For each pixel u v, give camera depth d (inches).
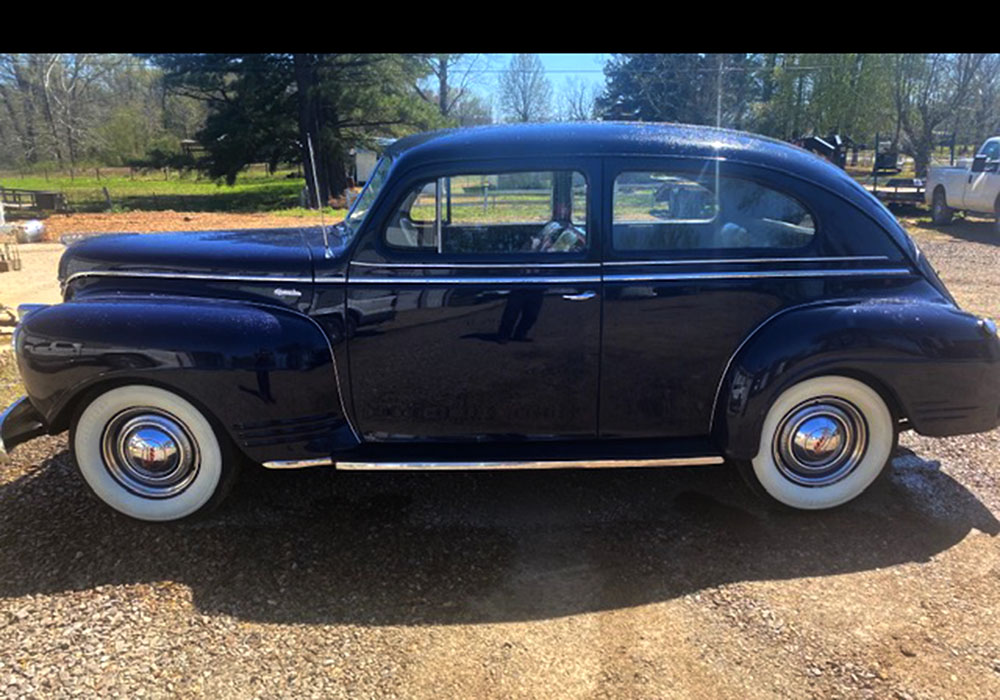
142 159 1465.3
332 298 125.6
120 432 130.0
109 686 94.3
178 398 126.1
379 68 1333.7
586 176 125.3
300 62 1283.2
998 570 118.8
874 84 1264.8
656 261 125.8
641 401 131.0
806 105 1397.6
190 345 121.6
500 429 132.3
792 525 133.4
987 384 131.0
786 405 130.8
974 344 129.0
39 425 134.3
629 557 123.5
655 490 147.2
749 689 94.3
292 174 2000.5
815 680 95.7
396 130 1416.1
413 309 125.4
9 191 1143.6
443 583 116.3
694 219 127.7
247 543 127.3
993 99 1267.2
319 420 128.2
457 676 96.7
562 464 128.0
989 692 93.1
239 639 103.3
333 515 136.7
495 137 127.7
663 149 126.3
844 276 129.2
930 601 111.1
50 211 1058.1
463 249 128.3
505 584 116.2
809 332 125.3
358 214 139.6
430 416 130.7
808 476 135.3
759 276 126.8
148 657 99.6
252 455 127.8
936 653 100.1
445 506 140.4
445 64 1894.7
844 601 111.3
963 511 137.7
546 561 122.4
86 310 124.6
